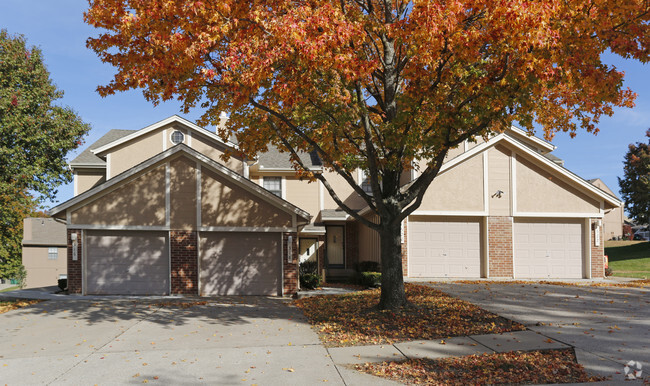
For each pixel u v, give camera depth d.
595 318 9.95
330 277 23.61
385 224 11.45
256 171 23.05
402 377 6.85
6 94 19.91
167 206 16.77
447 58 9.36
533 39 7.48
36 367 7.67
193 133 22.36
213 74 9.02
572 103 10.70
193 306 13.97
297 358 7.93
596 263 19.00
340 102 10.18
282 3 9.50
